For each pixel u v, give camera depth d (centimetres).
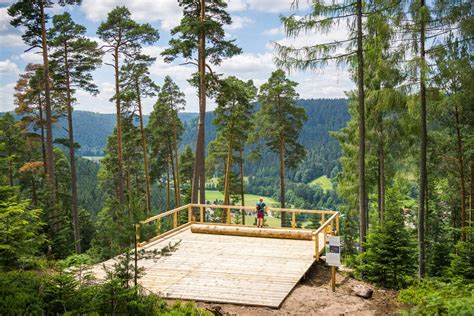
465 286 1088
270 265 1313
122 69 3145
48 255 1375
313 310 1002
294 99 3475
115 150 4384
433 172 2372
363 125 1500
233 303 1025
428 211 2758
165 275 1219
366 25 1401
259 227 1744
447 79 1343
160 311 885
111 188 5094
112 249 912
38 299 823
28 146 3456
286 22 1434
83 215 4331
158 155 4494
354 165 2800
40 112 3161
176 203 4359
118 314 809
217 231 1727
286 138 3522
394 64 1400
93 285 952
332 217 1534
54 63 2722
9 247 1058
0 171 1367
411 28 1370
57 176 3981
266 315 967
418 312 941
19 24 2355
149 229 949
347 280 1266
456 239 2756
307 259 1375
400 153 2305
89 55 2820
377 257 1264
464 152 2202
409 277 1202
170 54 2377
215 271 1255
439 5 1316
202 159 2328
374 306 1038
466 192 2505
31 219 1223
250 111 3612
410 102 1422
